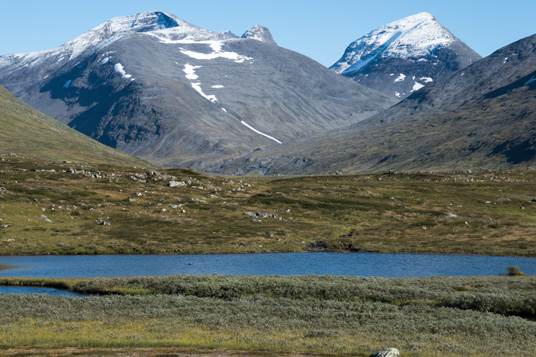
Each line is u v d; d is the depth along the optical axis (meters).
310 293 59.31
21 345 38.12
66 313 48.84
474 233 125.75
